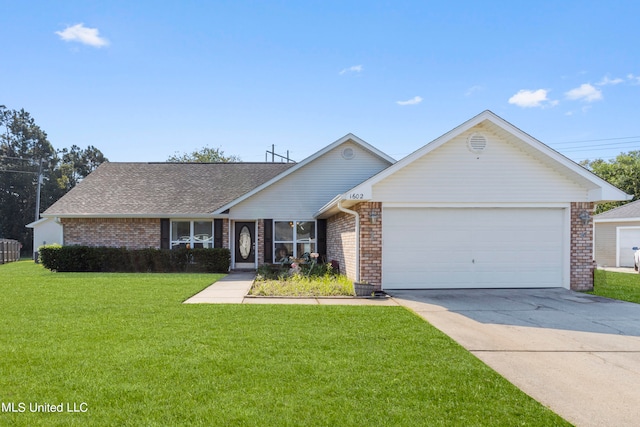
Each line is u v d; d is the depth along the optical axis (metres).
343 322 7.88
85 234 19.83
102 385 4.68
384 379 4.97
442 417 4.04
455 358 5.79
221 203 20.38
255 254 19.70
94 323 7.56
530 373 5.36
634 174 43.03
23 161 48.53
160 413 4.04
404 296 11.40
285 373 5.11
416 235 12.73
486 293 11.98
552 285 12.92
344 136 19.23
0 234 45.16
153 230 19.80
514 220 12.91
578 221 12.82
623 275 18.44
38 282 13.59
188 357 5.64
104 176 22.84
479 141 12.69
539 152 12.38
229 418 3.95
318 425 3.85
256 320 7.96
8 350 5.87
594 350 6.36
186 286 12.62
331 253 18.28
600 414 4.20
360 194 12.08
